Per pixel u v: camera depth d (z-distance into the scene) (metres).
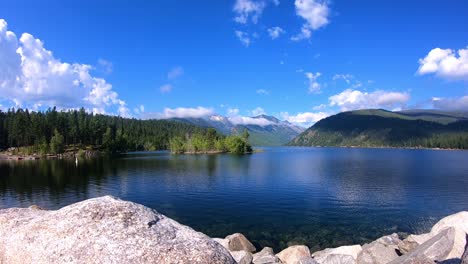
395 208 40.91
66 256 6.50
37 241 6.98
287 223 34.34
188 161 126.00
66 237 6.79
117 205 7.41
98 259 6.30
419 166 105.88
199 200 46.56
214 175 76.88
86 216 7.08
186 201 45.97
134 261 6.19
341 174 79.50
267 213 38.59
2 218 8.33
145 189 56.31
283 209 40.59
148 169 92.12
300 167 100.12
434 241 15.91
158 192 53.34
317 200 46.19
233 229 32.47
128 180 68.00
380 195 50.00
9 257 7.20
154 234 6.76
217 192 52.97
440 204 43.19
